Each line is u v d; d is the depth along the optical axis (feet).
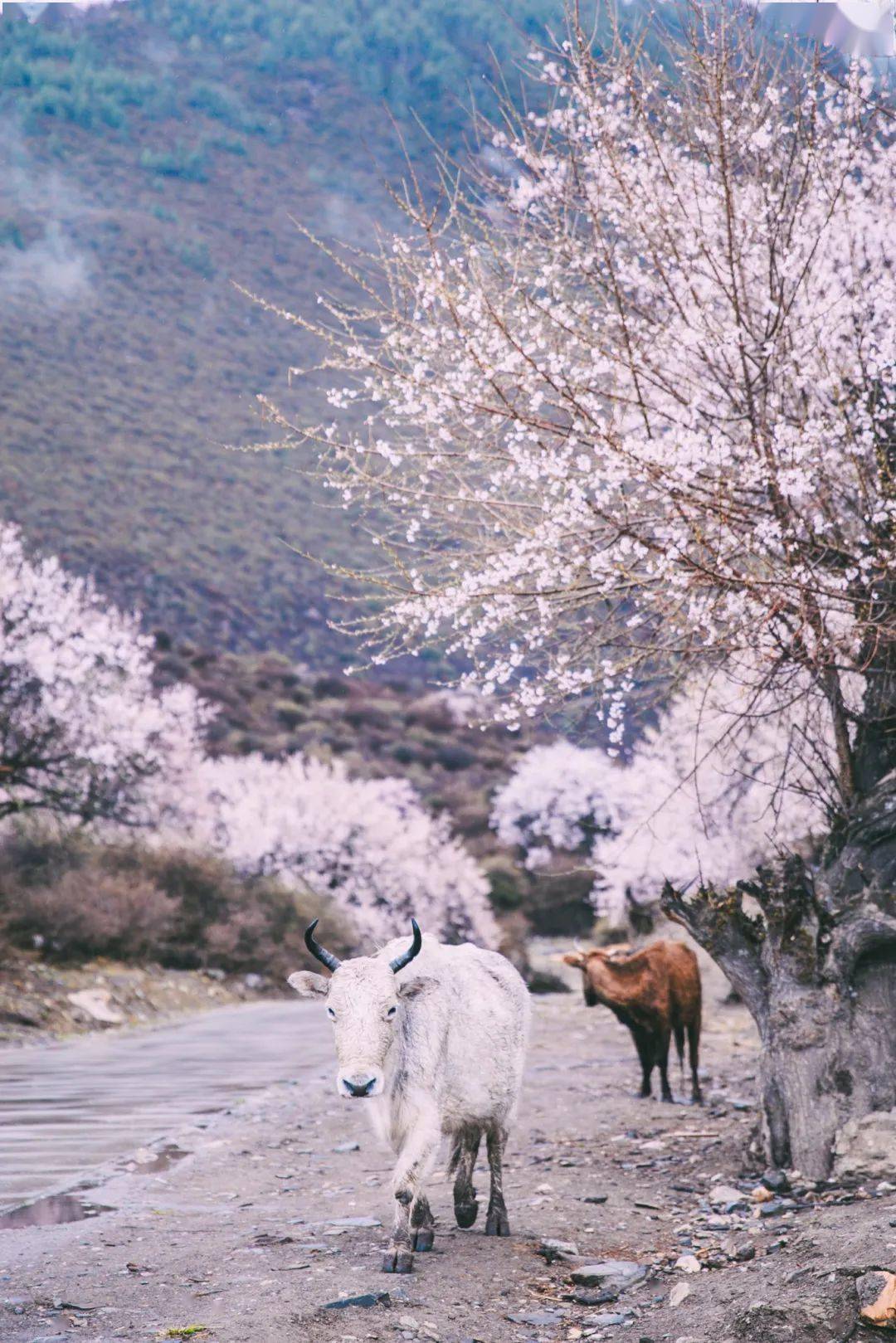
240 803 144.97
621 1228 23.49
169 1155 31.55
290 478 425.28
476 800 228.22
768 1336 16.53
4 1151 31.99
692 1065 40.40
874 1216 20.47
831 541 26.30
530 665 27.68
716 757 58.44
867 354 26.09
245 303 556.10
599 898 107.86
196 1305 18.21
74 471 373.40
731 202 24.85
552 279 26.63
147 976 96.07
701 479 25.91
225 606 334.85
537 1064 52.01
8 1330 17.12
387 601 29.55
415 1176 20.27
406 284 26.30
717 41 25.32
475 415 26.40
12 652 91.35
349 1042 19.67
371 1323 17.51
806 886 27.71
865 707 29.30
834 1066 26.35
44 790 98.07
